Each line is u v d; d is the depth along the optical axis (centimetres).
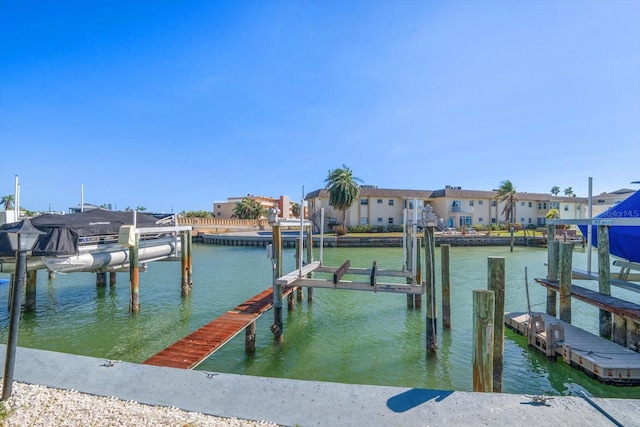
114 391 368
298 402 341
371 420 311
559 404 332
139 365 427
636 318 655
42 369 416
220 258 2795
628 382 591
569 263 853
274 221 860
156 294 1389
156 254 1316
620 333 706
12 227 958
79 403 346
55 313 1106
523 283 1630
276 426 306
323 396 351
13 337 364
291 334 913
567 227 5262
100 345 842
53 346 833
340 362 739
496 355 500
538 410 322
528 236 3850
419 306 1155
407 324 998
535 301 1286
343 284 835
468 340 862
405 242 1227
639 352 658
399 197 4859
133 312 1073
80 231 1027
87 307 1177
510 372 668
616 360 615
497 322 503
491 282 507
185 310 1148
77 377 397
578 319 1005
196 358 582
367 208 4797
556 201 5409
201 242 4584
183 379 390
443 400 341
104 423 313
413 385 638
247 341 781
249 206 6444
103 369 416
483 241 3744
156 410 333
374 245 3644
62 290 1428
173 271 2020
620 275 987
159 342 862
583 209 5612
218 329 718
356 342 855
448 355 772
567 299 855
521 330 831
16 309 366
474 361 431
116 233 1197
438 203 5006
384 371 696
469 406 330
